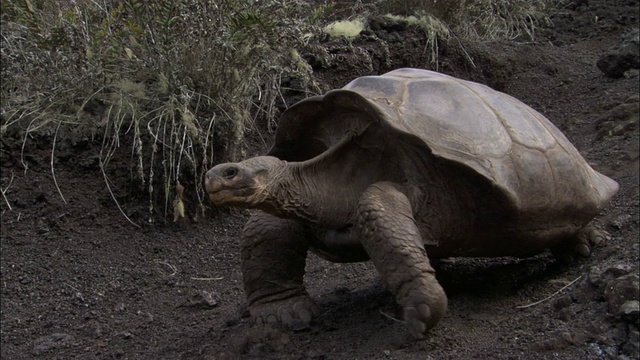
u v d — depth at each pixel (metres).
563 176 3.29
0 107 5.10
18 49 5.34
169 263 4.55
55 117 4.97
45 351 3.62
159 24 4.71
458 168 2.87
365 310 3.30
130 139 5.04
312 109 3.15
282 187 2.97
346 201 3.09
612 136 5.49
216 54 4.89
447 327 2.96
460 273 3.67
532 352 2.77
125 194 4.89
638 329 2.79
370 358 2.77
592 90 6.68
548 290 3.38
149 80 5.14
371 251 2.82
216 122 5.00
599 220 4.05
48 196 4.81
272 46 4.95
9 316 4.02
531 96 6.95
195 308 4.00
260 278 3.27
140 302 4.16
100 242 4.62
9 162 4.96
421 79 3.22
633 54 6.62
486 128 3.08
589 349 2.75
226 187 2.84
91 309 4.09
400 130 2.83
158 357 3.31
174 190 4.90
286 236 3.24
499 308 3.25
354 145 3.10
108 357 3.44
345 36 6.35
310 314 3.24
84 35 4.95
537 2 8.35
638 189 4.36
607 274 3.12
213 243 4.79
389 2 7.13
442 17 7.25
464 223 3.05
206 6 4.79
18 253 4.50
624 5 8.48
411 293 2.74
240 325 3.43
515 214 3.01
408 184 2.98
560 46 7.96
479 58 7.16
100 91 5.12
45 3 5.28
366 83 3.15
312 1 6.81
